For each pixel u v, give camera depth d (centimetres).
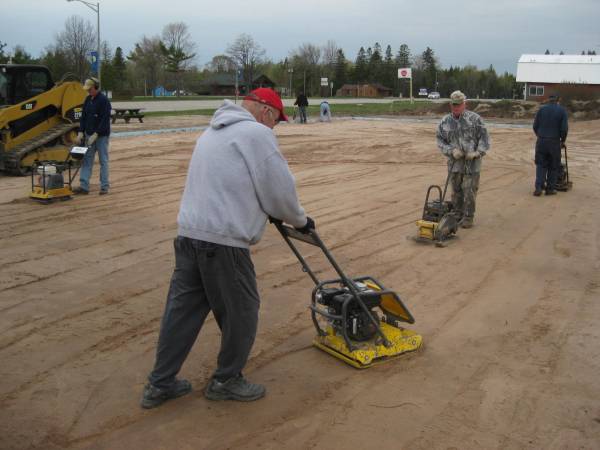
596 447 337
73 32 5688
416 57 12044
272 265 669
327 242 773
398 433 348
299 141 2117
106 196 1061
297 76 9006
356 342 441
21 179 1265
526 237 814
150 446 331
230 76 8775
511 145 2108
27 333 480
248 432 346
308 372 422
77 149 1026
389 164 1573
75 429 347
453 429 353
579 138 2408
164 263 670
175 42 8069
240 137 338
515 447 336
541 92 6906
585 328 507
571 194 1160
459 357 449
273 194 344
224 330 363
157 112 3525
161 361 367
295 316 525
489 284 618
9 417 359
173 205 986
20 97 1357
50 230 810
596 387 406
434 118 3609
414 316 530
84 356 442
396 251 736
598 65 6781
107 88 6112
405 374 421
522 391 399
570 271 664
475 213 970
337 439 341
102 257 689
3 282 598
